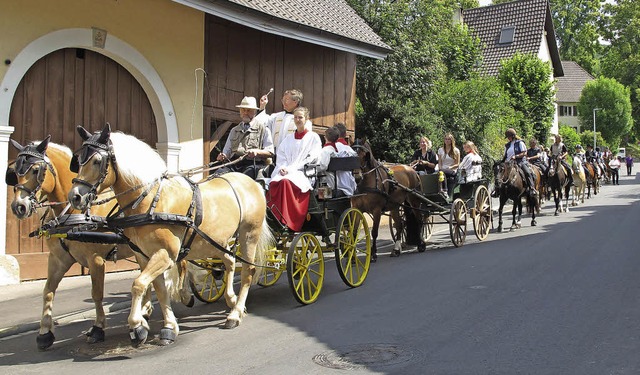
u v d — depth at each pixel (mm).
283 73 14430
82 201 5539
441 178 12477
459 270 9688
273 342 6234
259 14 11945
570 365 5156
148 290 7246
